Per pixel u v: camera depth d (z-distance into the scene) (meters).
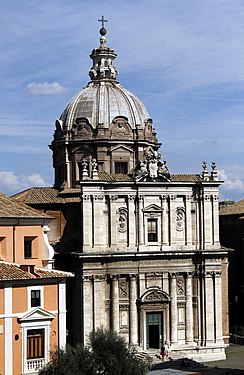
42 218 76.19
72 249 92.88
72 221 98.75
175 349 93.12
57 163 105.81
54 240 98.12
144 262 92.62
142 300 91.94
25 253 75.50
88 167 101.56
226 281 97.25
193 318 95.25
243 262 111.88
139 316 92.31
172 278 93.94
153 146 104.75
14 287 61.44
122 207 92.38
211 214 96.19
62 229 98.75
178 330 94.31
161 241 93.88
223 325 96.81
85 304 89.88
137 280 92.50
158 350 92.31
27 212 75.88
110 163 101.25
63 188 102.31
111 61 109.19
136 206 92.81
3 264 65.00
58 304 64.38
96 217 90.81
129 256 91.50
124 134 101.88
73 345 91.12
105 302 91.31
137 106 104.56
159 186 93.69
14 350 61.03
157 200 93.94
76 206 98.44
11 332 60.94
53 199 99.56
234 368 87.19
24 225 75.00
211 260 95.50
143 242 92.81
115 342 60.78
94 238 90.75
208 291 95.31
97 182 90.62
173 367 87.56
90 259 89.94
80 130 102.25
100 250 90.81
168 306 93.81
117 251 91.56
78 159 102.25
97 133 101.19
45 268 72.50
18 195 103.00
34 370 61.84
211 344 94.94
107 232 91.69
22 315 61.59
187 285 94.81
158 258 93.19
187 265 94.81
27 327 61.97
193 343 94.75
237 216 114.38
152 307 92.94
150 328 93.31
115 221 91.88
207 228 95.88
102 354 59.41
